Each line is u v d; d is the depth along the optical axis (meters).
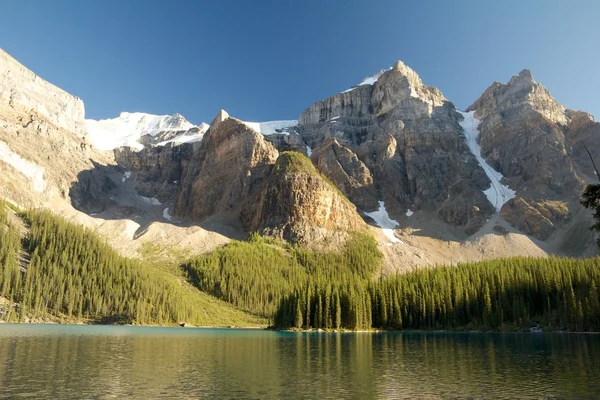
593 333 136.75
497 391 49.22
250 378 55.62
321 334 137.38
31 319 148.75
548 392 48.66
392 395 47.12
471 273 174.00
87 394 45.69
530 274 166.50
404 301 162.00
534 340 113.38
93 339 100.31
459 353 82.94
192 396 45.69
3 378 52.38
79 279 169.75
